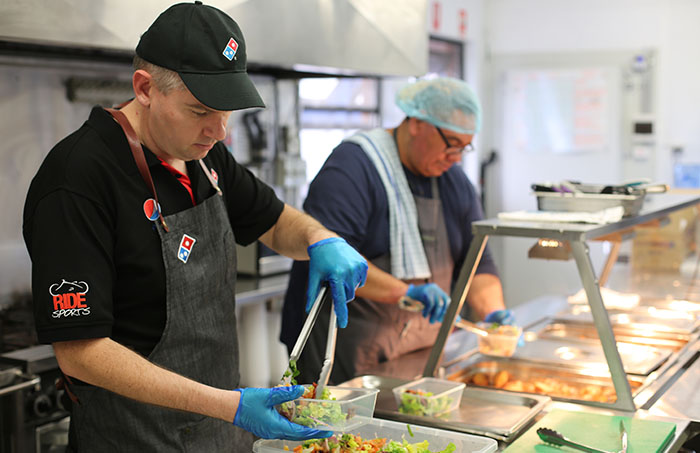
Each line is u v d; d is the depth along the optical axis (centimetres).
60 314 137
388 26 306
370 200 247
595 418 172
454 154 248
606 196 206
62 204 140
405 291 230
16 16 181
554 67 544
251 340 341
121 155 149
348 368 246
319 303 165
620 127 531
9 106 273
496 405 184
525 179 558
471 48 552
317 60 271
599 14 534
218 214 168
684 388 196
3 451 225
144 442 156
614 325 251
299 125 396
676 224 288
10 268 276
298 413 141
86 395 154
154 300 155
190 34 137
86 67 295
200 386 140
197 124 141
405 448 146
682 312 262
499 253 298
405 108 247
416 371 224
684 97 525
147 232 151
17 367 226
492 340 219
